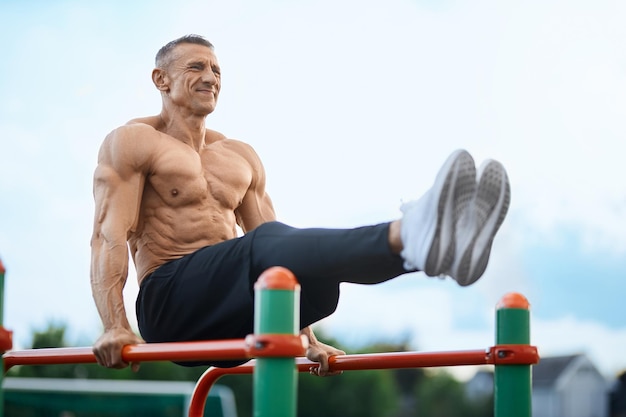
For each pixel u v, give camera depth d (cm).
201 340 400
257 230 375
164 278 401
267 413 301
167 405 1795
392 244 341
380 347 3438
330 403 3272
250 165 452
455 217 337
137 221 416
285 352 302
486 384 4206
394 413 3484
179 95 435
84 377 2331
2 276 365
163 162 419
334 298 379
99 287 391
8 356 400
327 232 353
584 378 4216
